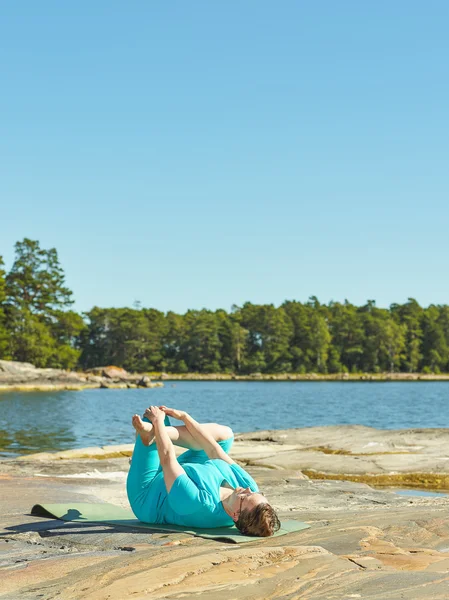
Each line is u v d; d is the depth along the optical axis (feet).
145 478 19.31
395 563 15.28
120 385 294.87
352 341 480.23
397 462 38.47
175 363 465.47
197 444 19.08
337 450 44.16
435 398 207.00
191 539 17.22
